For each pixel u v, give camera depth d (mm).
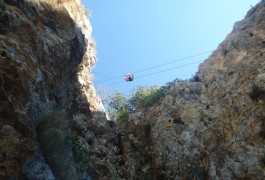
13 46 11891
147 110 24266
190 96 22797
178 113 21656
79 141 17766
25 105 10953
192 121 20453
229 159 17297
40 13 15586
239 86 19594
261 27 22281
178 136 20281
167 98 23469
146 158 21156
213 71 23172
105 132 22500
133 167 20625
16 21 13078
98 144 20391
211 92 21609
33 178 10484
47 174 10953
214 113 19734
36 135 11508
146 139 21969
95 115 23016
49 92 13969
